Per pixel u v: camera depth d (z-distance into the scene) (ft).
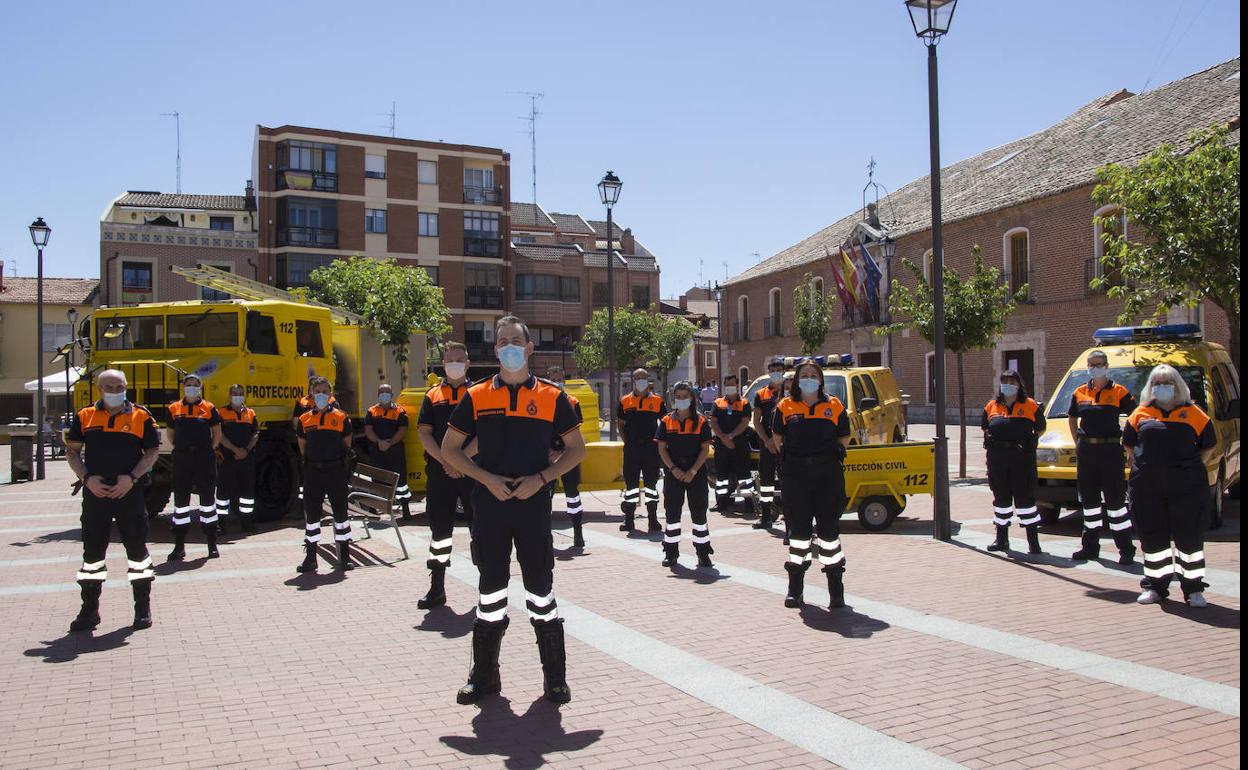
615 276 197.57
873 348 128.36
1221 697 16.47
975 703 16.37
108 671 19.15
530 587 17.03
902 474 36.11
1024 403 31.12
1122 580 26.86
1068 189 92.17
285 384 43.78
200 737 15.31
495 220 170.40
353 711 16.53
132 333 43.24
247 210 163.84
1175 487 23.38
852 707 16.31
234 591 27.02
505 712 16.39
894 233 119.75
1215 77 90.89
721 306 172.65
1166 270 40.55
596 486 43.75
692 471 28.96
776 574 28.53
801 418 23.76
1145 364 38.86
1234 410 38.29
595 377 182.70
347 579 28.66
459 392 25.30
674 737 15.05
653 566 30.09
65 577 29.94
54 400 144.77
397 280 113.09
